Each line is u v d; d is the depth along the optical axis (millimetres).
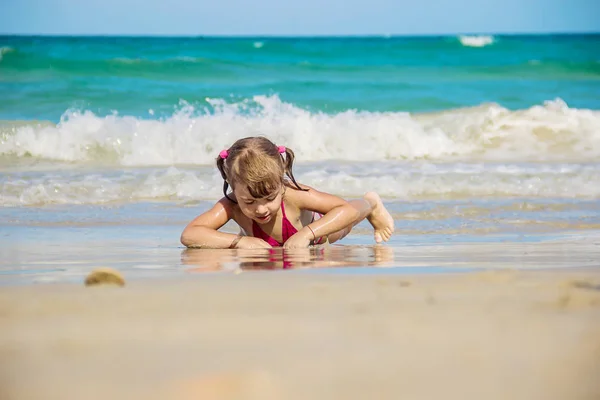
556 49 17984
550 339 1474
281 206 3799
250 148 3525
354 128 9125
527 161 8258
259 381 1200
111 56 15156
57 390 1167
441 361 1317
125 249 3570
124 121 9102
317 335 1521
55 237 4070
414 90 14633
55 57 14609
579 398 1128
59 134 8539
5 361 1340
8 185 6113
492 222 4691
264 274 2541
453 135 9719
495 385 1185
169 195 6035
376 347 1421
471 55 17891
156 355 1372
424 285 2199
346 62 16781
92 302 1919
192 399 1118
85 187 6121
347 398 1117
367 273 2553
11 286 2270
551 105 10320
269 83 14422
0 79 13648
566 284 2195
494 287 2148
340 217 3754
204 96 12836
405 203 5566
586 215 4977
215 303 1897
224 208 3850
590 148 9297
